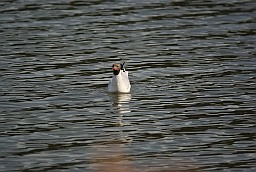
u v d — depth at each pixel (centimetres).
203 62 2564
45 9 3316
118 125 1958
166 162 1698
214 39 2855
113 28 3019
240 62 2552
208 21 3114
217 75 2412
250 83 2317
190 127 1936
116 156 1738
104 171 1647
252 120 1980
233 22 3098
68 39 2853
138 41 2834
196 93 2231
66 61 2578
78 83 2344
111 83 2253
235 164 1683
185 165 1680
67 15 3216
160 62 2577
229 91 2241
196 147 1791
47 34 2920
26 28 3002
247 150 1767
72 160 1712
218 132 1894
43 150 1775
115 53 2680
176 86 2309
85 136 1873
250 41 2820
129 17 3184
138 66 2536
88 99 2189
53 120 1998
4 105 2120
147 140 1844
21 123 1972
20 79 2370
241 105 2108
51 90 2267
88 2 3456
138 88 2298
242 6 3366
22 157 1730
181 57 2628
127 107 2112
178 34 2928
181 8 3341
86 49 2727
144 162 1700
